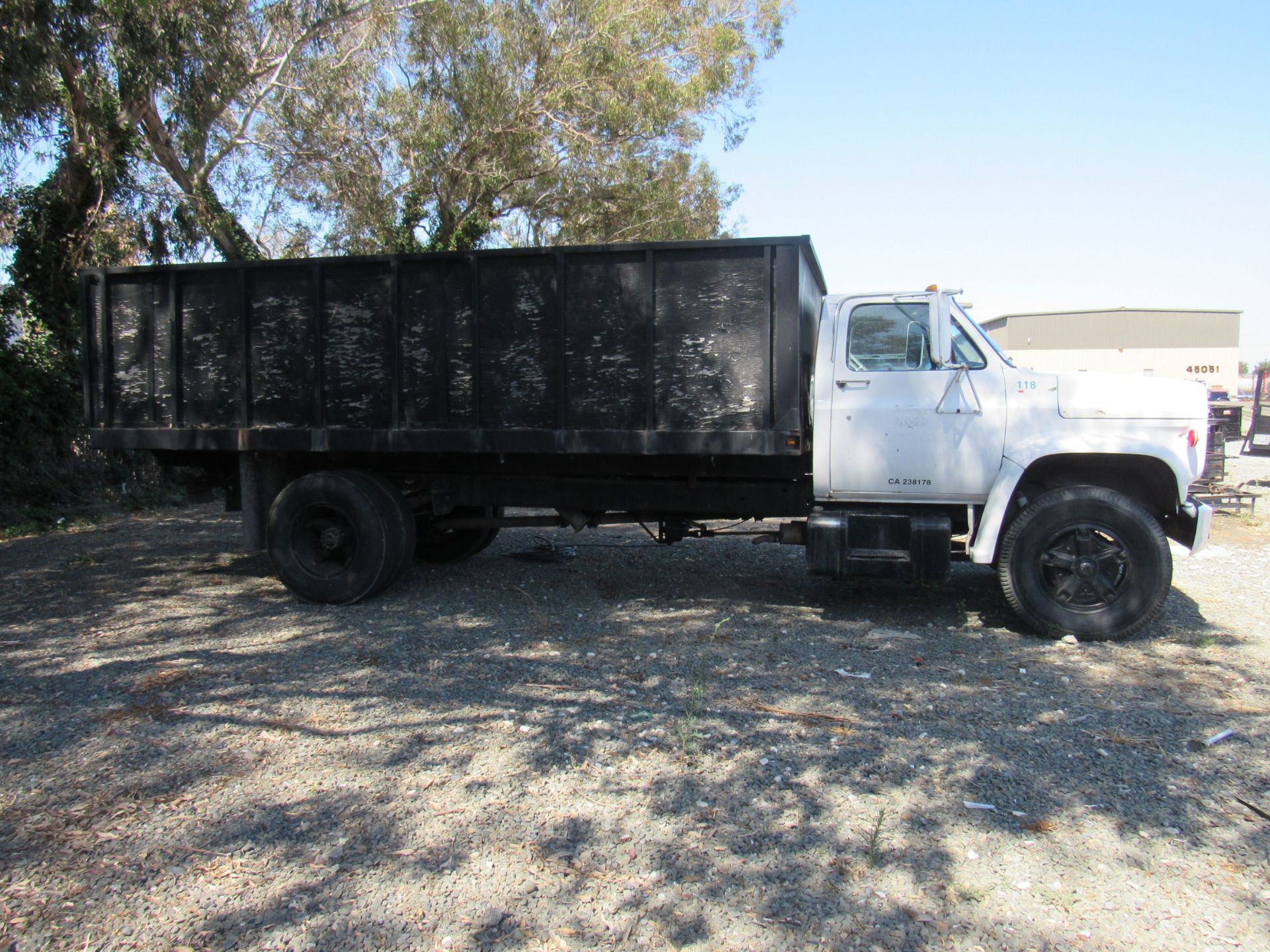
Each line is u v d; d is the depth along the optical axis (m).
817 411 5.95
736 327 5.66
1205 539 5.58
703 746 3.94
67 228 13.02
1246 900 2.80
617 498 6.55
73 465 12.76
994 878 2.92
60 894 2.80
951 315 5.85
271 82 14.30
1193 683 4.82
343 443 6.43
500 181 18.08
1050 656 5.32
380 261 6.25
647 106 17.56
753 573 7.75
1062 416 5.65
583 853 3.05
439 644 5.53
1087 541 5.58
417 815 3.31
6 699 4.51
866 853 3.06
